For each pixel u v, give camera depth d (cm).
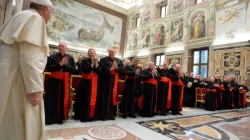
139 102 564
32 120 131
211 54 1103
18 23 128
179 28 1354
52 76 394
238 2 1005
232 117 632
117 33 1919
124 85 523
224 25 1059
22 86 127
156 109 580
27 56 124
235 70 975
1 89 121
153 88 556
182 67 1275
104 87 462
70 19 1611
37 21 133
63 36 1565
